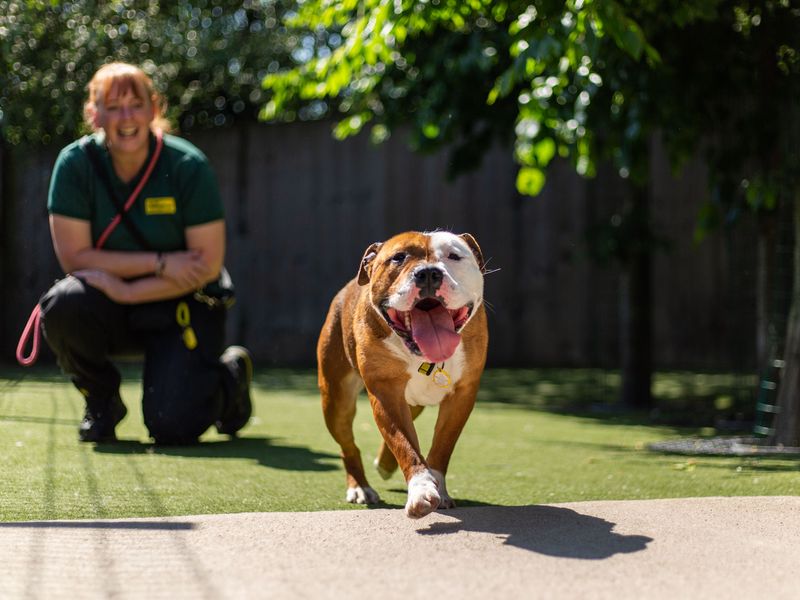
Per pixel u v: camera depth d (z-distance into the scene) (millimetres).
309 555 2402
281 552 2432
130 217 4734
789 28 5574
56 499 3189
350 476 3453
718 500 3197
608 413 6922
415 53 7238
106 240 4754
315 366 10719
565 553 2443
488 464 4402
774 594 2107
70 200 4676
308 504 3283
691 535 2672
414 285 2826
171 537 2590
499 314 10781
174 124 10391
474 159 8008
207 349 4812
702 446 5027
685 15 4848
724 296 10031
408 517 2891
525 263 10680
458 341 2875
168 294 4691
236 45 10461
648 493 3576
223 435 5195
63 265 4734
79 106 7117
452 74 6926
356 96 7828
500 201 10680
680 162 6176
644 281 7461
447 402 3221
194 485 3539
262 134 11141
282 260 11109
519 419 6445
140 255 4684
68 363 4598
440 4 4926
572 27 4348
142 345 4934
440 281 2828
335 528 2723
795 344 4949
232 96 11320
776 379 5402
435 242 3006
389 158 10758
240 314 11281
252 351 11250
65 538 2568
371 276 3092
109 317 4617
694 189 10133
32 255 10125
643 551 2477
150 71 8445
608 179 9969
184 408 4617
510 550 2471
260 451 4559
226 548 2471
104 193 4699
